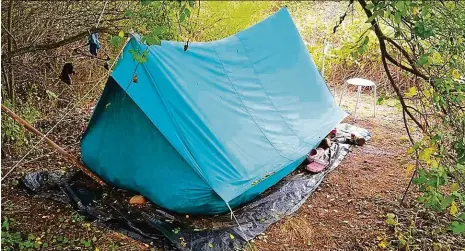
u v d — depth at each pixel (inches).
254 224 178.4
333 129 253.0
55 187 194.9
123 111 185.2
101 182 196.4
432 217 182.1
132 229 171.6
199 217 179.3
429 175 112.2
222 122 186.7
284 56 236.7
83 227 171.6
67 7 237.8
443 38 115.0
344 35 367.9
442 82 110.2
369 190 207.5
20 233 165.8
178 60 188.4
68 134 246.7
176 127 173.9
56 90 279.9
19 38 236.7
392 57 128.2
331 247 168.9
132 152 186.1
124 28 184.2
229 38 221.5
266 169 187.3
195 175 171.3
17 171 206.7
